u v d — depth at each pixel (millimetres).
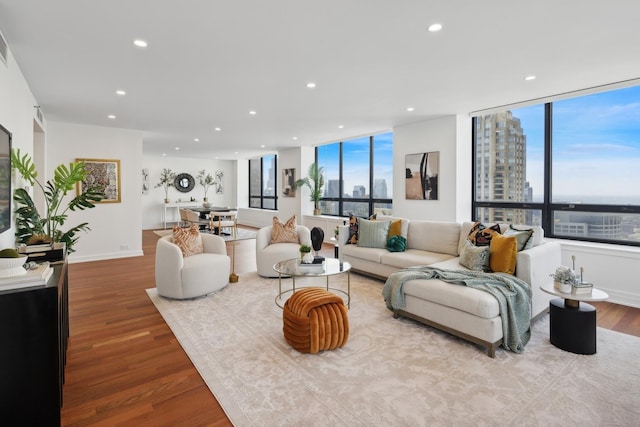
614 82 3893
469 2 2236
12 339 1701
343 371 2373
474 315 2664
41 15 2355
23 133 3508
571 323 2637
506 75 3637
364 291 4211
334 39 2770
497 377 2289
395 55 3094
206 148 9414
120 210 6363
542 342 2830
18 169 3189
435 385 2197
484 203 5469
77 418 1902
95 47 2879
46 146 5672
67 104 4652
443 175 5586
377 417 1886
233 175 12852
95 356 2613
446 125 5527
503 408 1960
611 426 1812
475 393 2107
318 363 2484
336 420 1866
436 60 3217
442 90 4168
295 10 2320
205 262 3959
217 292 4156
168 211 11625
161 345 2799
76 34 2645
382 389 2156
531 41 2816
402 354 2615
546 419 1866
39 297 1738
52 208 3838
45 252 2596
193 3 2225
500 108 4922
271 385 2207
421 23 2514
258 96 4371
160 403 2039
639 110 3949
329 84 3912
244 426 1825
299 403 2020
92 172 6074
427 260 4000
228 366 2447
